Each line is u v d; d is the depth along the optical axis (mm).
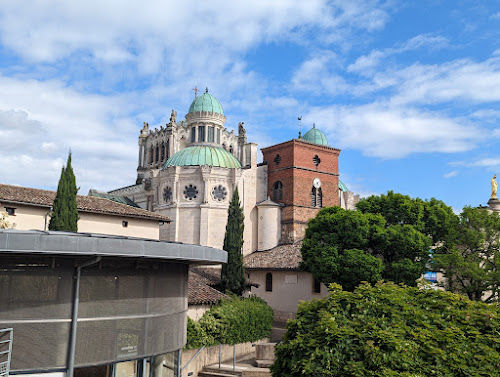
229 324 38188
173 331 17969
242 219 49562
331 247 42094
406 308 18484
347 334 17188
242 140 89938
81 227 44656
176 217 59438
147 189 71062
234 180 60688
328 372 16375
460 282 42625
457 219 43344
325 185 68000
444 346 16625
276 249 61938
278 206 65188
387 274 41375
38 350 13641
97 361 14742
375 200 46688
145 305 16359
